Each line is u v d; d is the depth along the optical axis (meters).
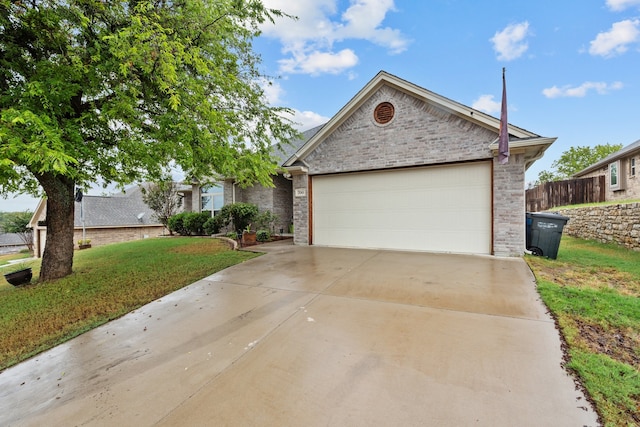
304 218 10.03
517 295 4.34
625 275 5.33
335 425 1.99
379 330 3.36
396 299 4.34
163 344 3.34
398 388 2.34
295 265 6.79
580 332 3.16
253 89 7.37
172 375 2.71
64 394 2.56
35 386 2.71
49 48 5.11
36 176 6.26
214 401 2.31
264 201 13.84
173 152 5.43
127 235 21.84
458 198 7.93
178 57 4.69
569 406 2.07
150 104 5.95
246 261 7.45
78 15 4.56
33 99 4.46
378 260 7.07
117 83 4.98
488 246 7.59
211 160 6.20
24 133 3.88
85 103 5.89
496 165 7.34
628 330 3.21
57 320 4.25
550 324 3.37
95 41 4.54
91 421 2.19
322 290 4.88
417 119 8.21
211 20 5.34
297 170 9.79
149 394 2.45
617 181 15.09
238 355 2.99
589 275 5.37
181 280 5.90
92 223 20.50
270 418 2.09
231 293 4.97
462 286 4.84
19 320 4.30
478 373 2.49
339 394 2.31
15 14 4.54
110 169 5.58
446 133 7.86
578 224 10.73
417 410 2.09
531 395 2.20
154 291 5.30
